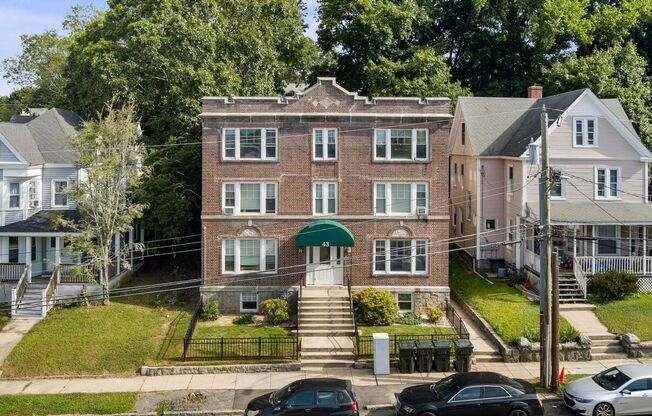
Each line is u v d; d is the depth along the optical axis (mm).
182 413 22188
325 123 32469
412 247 32875
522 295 33594
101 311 32406
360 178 32688
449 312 32312
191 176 40906
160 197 37531
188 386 24719
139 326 30328
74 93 48875
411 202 32844
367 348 27609
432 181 32750
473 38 59000
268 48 46219
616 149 36531
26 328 30594
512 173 38250
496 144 40094
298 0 53500
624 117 39094
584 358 27344
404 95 47969
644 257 34125
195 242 39688
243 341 27766
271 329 30078
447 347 26188
